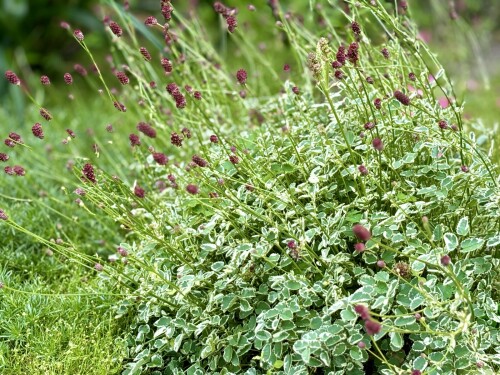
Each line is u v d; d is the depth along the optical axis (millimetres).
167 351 2502
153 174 3412
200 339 2449
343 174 2459
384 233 2305
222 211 2387
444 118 2652
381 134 2580
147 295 2523
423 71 2793
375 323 1888
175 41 3445
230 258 2588
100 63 6262
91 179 2459
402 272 2273
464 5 5938
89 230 3252
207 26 6172
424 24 5824
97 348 2451
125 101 4078
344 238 2502
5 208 3281
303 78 3445
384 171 2555
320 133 2471
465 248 2227
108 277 2643
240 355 2340
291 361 2240
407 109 2682
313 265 2348
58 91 5707
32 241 3209
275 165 2520
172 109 3520
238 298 2414
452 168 2559
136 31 5953
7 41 5961
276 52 5352
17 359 2434
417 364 2146
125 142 4109
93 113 4664
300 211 2455
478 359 2131
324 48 2379
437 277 2357
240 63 5359
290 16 3459
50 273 2984
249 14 5547
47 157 3900
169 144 3477
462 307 2258
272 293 2355
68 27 3451
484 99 5109
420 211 2320
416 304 2158
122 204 2846
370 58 3158
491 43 6480
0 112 4809
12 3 5898
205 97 3451
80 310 2670
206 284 2514
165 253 2639
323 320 2252
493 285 2455
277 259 2367
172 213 2678
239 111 3568
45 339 2479
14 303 2623
